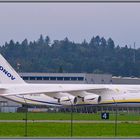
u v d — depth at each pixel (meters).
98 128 150.62
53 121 172.12
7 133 140.00
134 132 143.50
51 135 136.38
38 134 138.12
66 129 147.38
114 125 158.75
